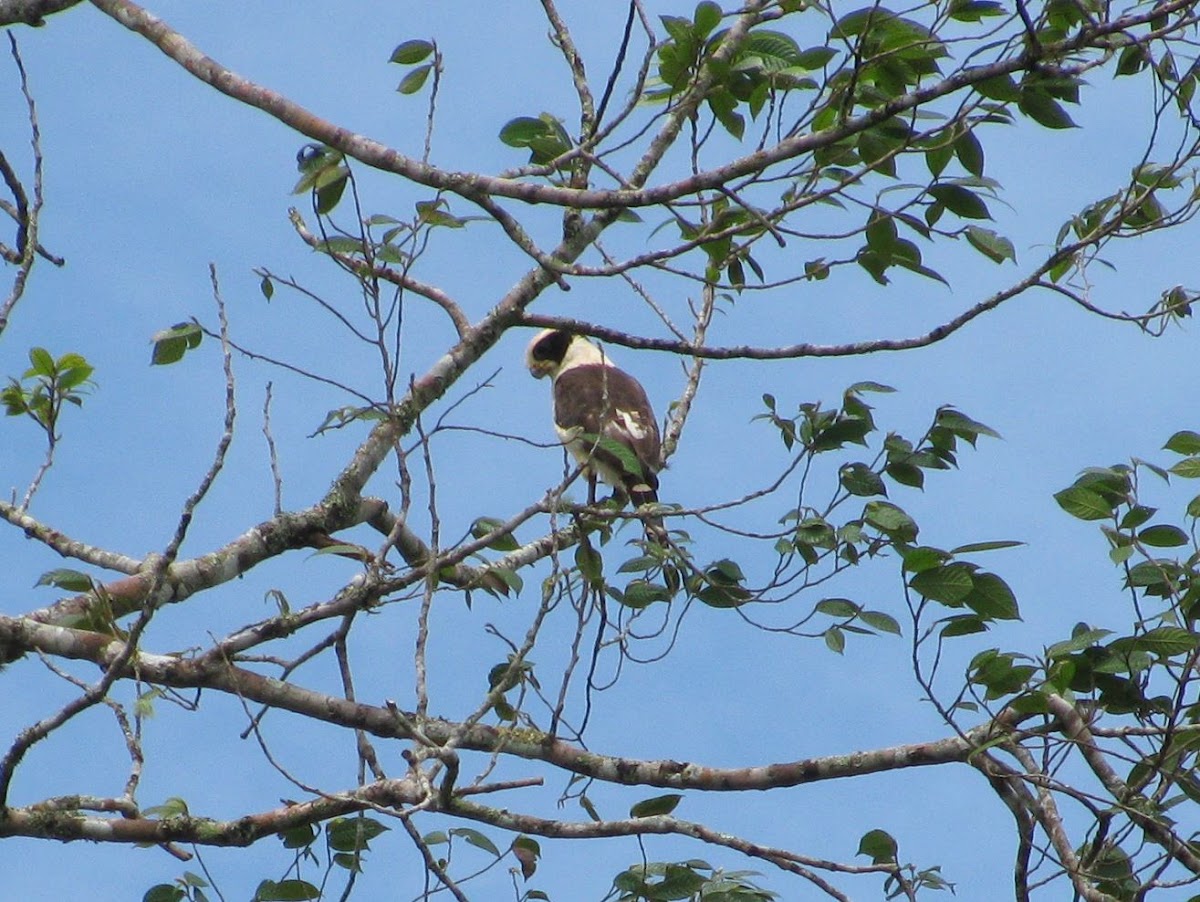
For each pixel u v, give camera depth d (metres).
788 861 10.27
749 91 9.99
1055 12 9.88
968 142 10.26
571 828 10.44
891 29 9.62
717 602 10.65
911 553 9.42
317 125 10.15
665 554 10.67
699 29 9.64
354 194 9.84
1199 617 9.74
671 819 10.41
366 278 9.98
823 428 10.69
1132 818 9.63
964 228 10.35
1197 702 9.66
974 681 9.71
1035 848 9.99
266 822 10.12
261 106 10.27
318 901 10.47
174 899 10.26
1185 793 9.66
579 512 10.42
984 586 9.58
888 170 10.52
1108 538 9.79
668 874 10.07
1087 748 10.18
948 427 10.49
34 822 9.80
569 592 10.52
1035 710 9.71
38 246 10.70
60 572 10.34
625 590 10.84
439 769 9.52
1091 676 9.87
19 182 10.73
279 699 10.59
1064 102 10.05
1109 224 10.22
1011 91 9.81
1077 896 9.68
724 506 10.44
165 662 10.53
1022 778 9.77
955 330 10.29
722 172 9.70
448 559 10.02
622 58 9.93
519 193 9.93
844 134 9.63
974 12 9.83
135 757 9.66
